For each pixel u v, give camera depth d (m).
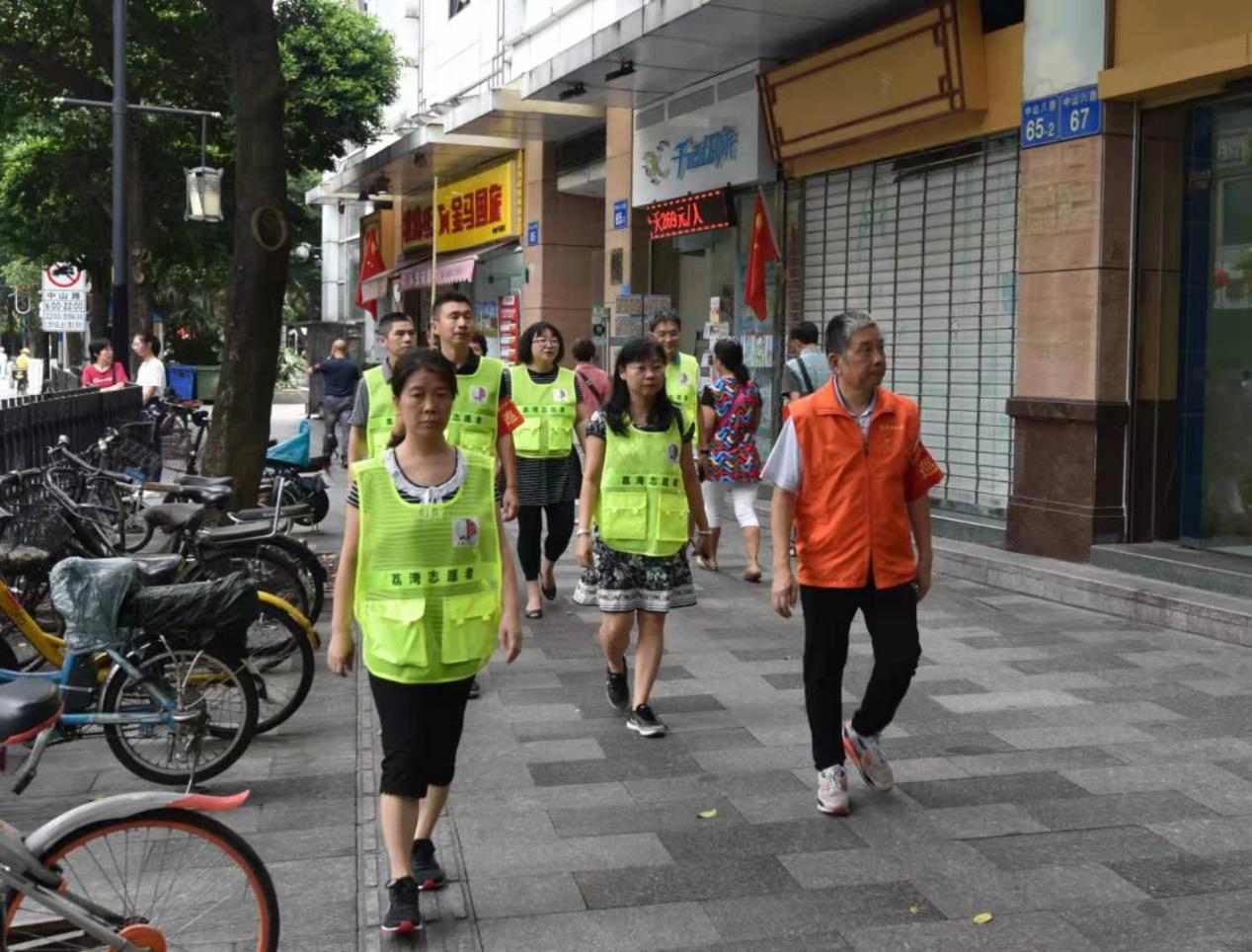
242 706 5.11
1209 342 8.62
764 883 4.09
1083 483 8.81
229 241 25.56
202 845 3.16
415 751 3.74
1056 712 5.91
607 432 5.61
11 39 20.16
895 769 5.13
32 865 2.93
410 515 3.71
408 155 20.64
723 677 6.60
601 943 3.71
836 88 11.52
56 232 25.28
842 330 4.53
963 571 9.39
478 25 21.20
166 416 14.62
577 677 6.61
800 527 4.68
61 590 4.82
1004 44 9.83
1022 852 4.30
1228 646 7.15
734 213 13.61
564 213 19.12
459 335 6.19
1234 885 4.04
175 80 21.67
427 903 3.97
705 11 11.14
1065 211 8.88
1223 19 7.72
